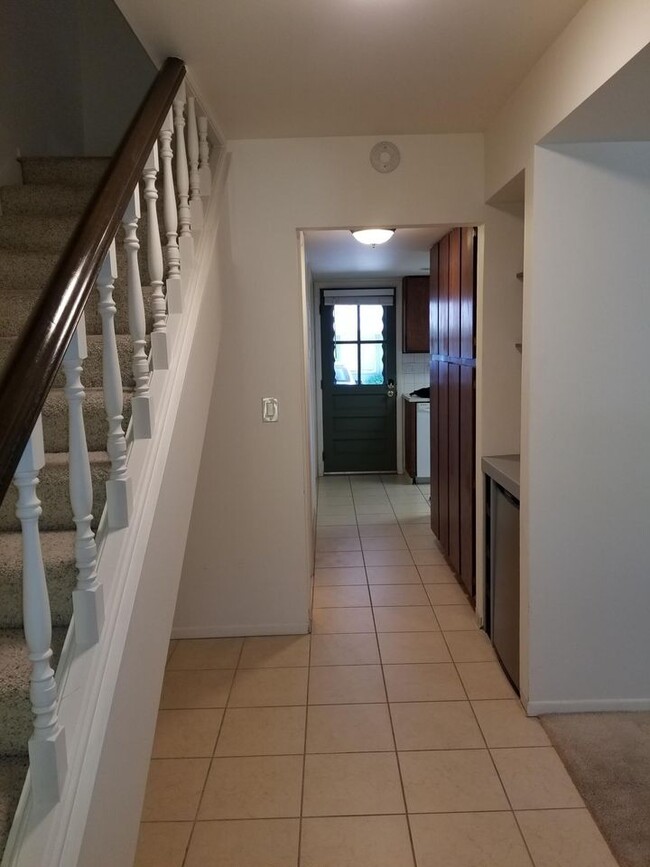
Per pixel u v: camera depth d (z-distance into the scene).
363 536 4.58
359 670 2.73
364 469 6.69
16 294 2.13
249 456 2.95
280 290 2.81
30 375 0.96
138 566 1.42
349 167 2.72
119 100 3.33
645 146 2.06
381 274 6.07
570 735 2.20
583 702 2.33
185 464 1.92
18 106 2.72
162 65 1.97
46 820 1.04
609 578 2.26
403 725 2.33
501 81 2.17
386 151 2.71
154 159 1.74
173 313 1.97
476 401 3.04
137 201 1.59
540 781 2.02
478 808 1.91
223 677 2.70
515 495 2.42
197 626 3.07
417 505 5.42
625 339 2.15
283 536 3.01
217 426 2.92
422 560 4.06
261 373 2.88
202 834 1.84
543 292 2.13
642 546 2.24
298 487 2.96
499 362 2.90
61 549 1.48
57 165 2.71
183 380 1.88
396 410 6.64
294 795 1.99
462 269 3.27
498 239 2.78
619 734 2.20
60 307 1.09
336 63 2.00
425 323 6.16
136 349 1.59
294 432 2.92
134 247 1.57
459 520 3.50
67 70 3.17
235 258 2.79
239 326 2.83
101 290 1.36
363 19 1.73
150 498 1.53
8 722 1.21
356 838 1.81
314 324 6.30
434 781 2.03
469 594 3.35
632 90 1.60
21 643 1.37
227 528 3.01
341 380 6.61
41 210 2.58
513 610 2.55
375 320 6.52
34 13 2.85
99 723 1.17
